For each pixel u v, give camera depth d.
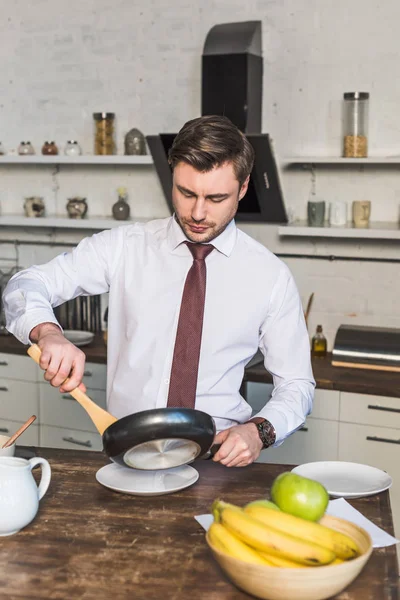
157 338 2.12
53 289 2.13
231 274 2.14
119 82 4.25
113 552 1.45
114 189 4.41
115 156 4.08
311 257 4.02
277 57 3.92
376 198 3.87
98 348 4.00
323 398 3.45
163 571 1.38
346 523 1.41
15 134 4.56
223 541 1.28
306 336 2.19
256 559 1.26
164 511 1.63
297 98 3.91
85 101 4.35
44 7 4.36
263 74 3.95
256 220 3.90
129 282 2.18
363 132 3.69
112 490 1.73
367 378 3.47
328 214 3.92
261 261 2.17
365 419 3.39
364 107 3.67
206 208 1.89
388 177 3.83
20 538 1.50
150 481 1.76
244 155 1.88
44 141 4.49
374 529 1.56
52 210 4.59
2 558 1.42
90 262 2.19
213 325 2.13
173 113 4.15
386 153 3.80
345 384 3.39
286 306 2.16
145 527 1.55
